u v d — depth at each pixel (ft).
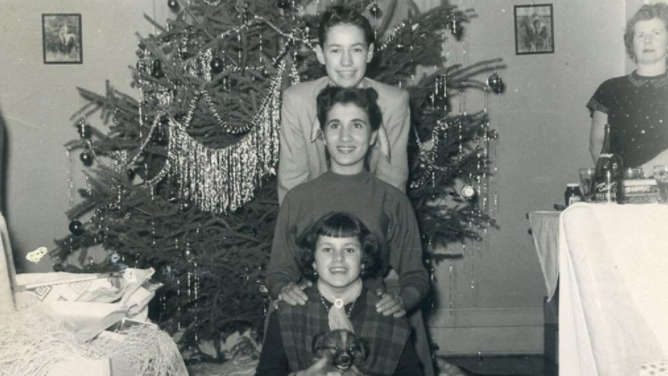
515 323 14.76
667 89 10.91
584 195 10.25
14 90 14.40
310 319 6.42
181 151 11.75
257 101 11.71
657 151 10.95
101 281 7.78
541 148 14.74
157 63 11.88
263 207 12.05
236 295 12.05
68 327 6.97
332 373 6.14
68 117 14.48
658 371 5.63
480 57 14.73
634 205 6.53
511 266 14.84
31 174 14.43
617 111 11.30
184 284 11.85
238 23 11.91
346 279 6.37
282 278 7.29
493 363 13.80
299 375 6.20
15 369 6.04
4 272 6.51
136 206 11.97
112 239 12.28
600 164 8.59
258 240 11.91
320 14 11.88
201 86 11.50
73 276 7.96
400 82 12.33
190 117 11.63
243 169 11.78
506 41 14.71
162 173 11.95
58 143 14.46
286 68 11.76
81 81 14.51
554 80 14.69
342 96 7.29
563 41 14.67
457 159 13.12
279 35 11.98
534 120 14.74
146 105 12.30
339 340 6.16
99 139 13.73
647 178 8.57
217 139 11.96
